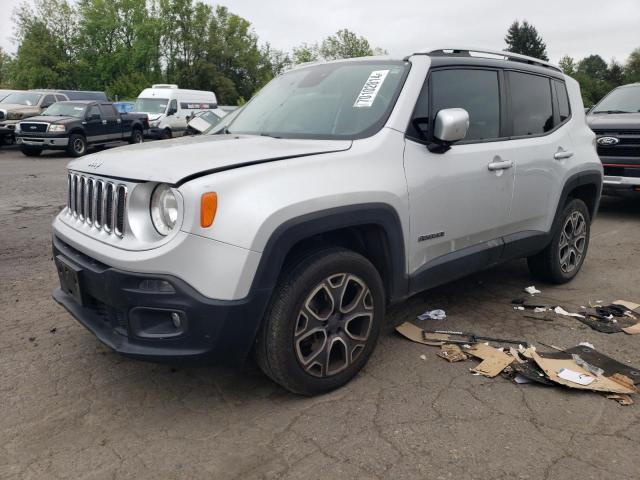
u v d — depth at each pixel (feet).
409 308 14.87
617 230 24.70
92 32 186.09
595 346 12.53
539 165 14.61
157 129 75.97
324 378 10.34
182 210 8.77
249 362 11.86
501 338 12.92
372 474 8.26
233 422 9.66
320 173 9.89
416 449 8.82
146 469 8.44
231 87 218.38
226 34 224.12
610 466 8.39
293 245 9.38
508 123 14.12
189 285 8.78
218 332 8.91
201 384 10.97
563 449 8.81
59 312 14.61
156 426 9.57
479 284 16.92
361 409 9.98
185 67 213.66
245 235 8.82
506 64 14.43
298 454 8.75
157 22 196.13
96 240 9.86
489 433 9.23
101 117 63.05
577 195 17.65
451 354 11.98
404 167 11.21
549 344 12.60
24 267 18.74
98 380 11.13
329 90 12.82
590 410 9.91
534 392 10.53
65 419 9.78
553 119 15.92
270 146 10.55
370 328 10.93
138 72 190.29
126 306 9.12
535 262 16.47
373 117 11.51
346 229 10.77
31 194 34.47
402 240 11.16
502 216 13.70
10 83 197.57
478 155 12.84
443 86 12.55
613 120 26.35
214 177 8.95
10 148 69.92
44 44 179.93
